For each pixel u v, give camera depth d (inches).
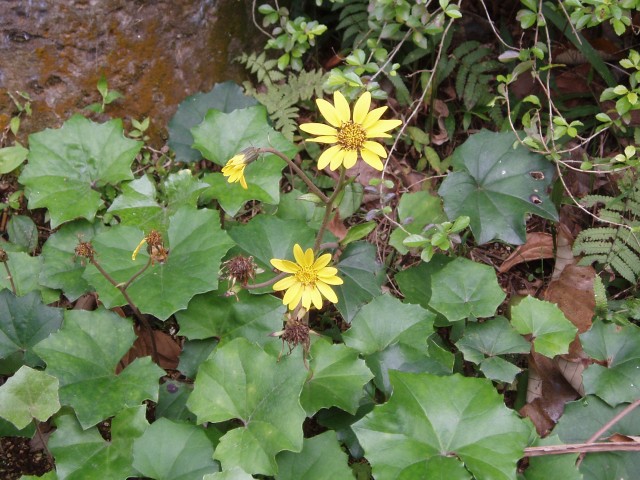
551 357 17.8
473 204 19.8
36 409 15.3
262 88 25.1
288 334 15.5
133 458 15.4
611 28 25.0
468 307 18.4
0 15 20.8
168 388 17.7
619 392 17.1
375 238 22.7
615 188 22.9
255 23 22.7
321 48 26.4
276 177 20.3
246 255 19.1
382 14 20.4
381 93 20.2
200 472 15.2
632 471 16.0
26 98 21.7
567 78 25.1
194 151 22.3
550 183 19.8
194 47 23.4
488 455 14.7
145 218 20.1
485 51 24.9
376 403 17.2
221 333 18.0
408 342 17.8
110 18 21.7
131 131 23.1
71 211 20.0
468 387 15.6
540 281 22.2
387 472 14.6
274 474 14.8
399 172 23.8
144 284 18.0
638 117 23.9
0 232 21.8
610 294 21.8
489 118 24.9
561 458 15.7
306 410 16.1
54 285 19.2
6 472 17.8
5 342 17.6
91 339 17.2
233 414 15.9
